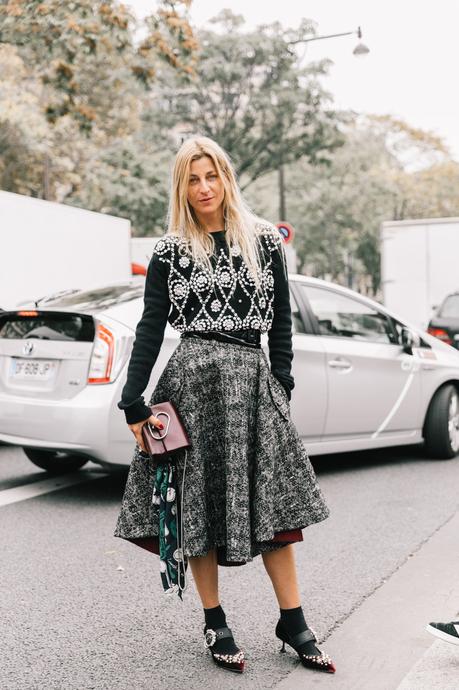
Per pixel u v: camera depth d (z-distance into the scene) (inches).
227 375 109.8
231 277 110.7
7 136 1058.7
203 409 110.7
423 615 136.9
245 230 111.7
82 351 211.6
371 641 126.0
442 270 681.6
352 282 2036.2
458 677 110.9
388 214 1732.3
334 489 234.4
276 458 111.9
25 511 209.8
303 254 1716.3
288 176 1657.2
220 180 111.7
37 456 253.1
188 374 110.3
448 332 560.7
